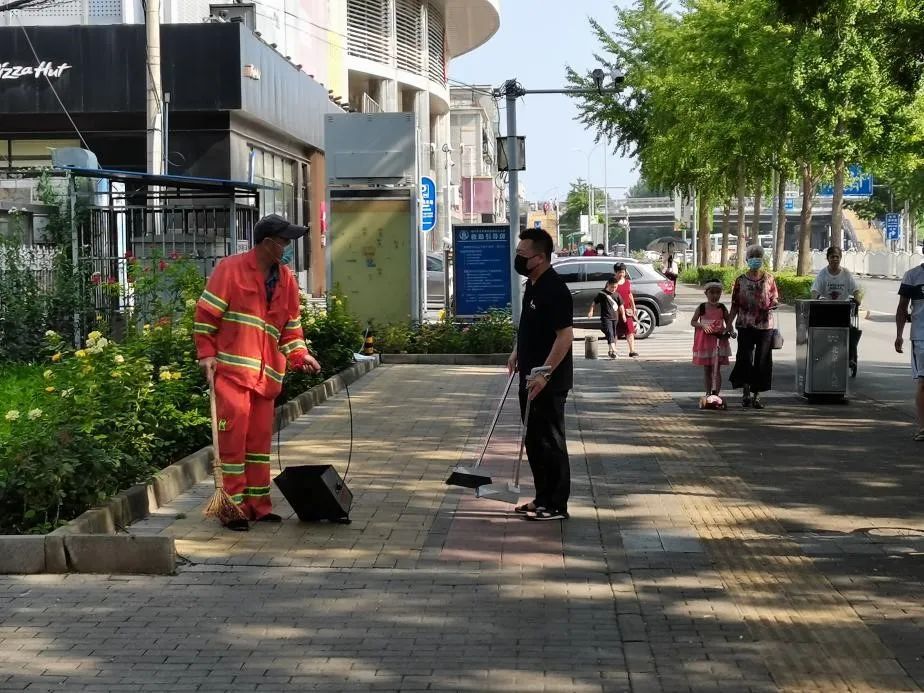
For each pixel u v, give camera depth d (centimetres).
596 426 1266
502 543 777
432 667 554
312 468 815
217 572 711
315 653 574
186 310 1257
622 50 5141
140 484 857
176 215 1958
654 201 13625
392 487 942
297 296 842
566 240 15125
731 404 1445
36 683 535
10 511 764
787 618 625
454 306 2095
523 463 1041
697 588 680
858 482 974
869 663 559
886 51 1562
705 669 552
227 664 559
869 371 1872
